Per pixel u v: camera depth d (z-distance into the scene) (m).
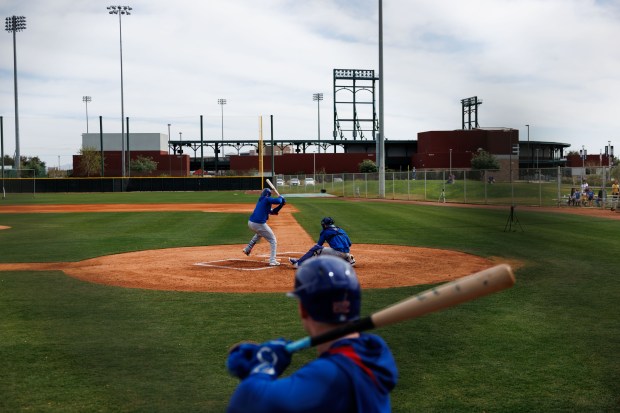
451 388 6.11
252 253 16.66
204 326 8.57
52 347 7.55
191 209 36.78
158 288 11.50
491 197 45.22
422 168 93.38
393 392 6.00
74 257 15.79
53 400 5.82
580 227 22.06
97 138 104.31
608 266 13.48
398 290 11.16
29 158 117.75
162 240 19.70
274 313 9.34
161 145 105.00
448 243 18.38
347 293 2.00
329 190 66.75
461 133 90.38
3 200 50.47
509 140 91.31
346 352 1.96
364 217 28.55
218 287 11.59
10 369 6.71
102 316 9.20
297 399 1.83
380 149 49.78
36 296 10.73
